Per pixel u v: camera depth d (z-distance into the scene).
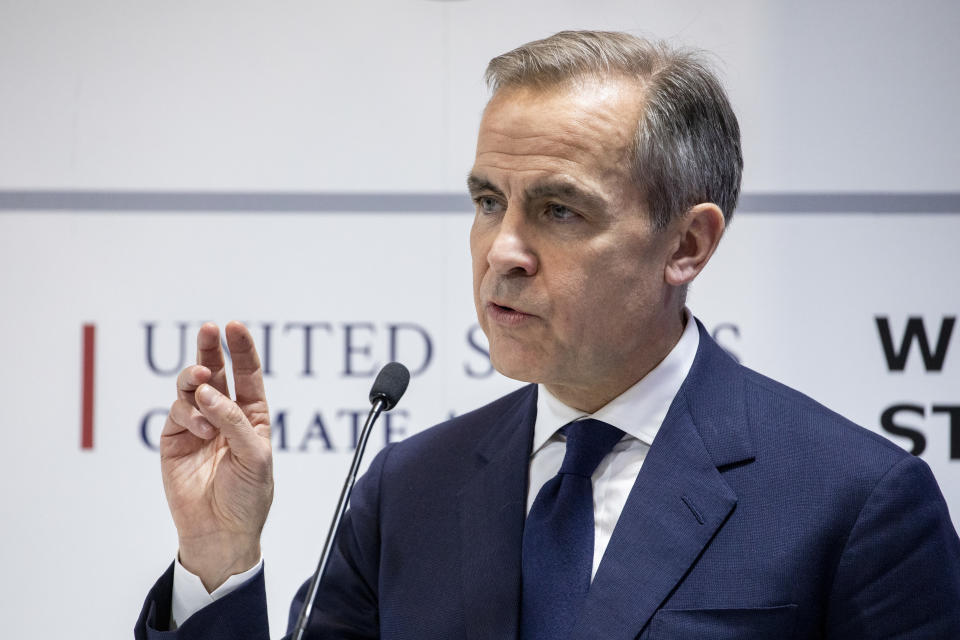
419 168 7.68
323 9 7.71
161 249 7.64
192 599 3.99
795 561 3.50
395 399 3.98
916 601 3.50
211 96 7.69
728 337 7.54
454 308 7.64
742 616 3.45
